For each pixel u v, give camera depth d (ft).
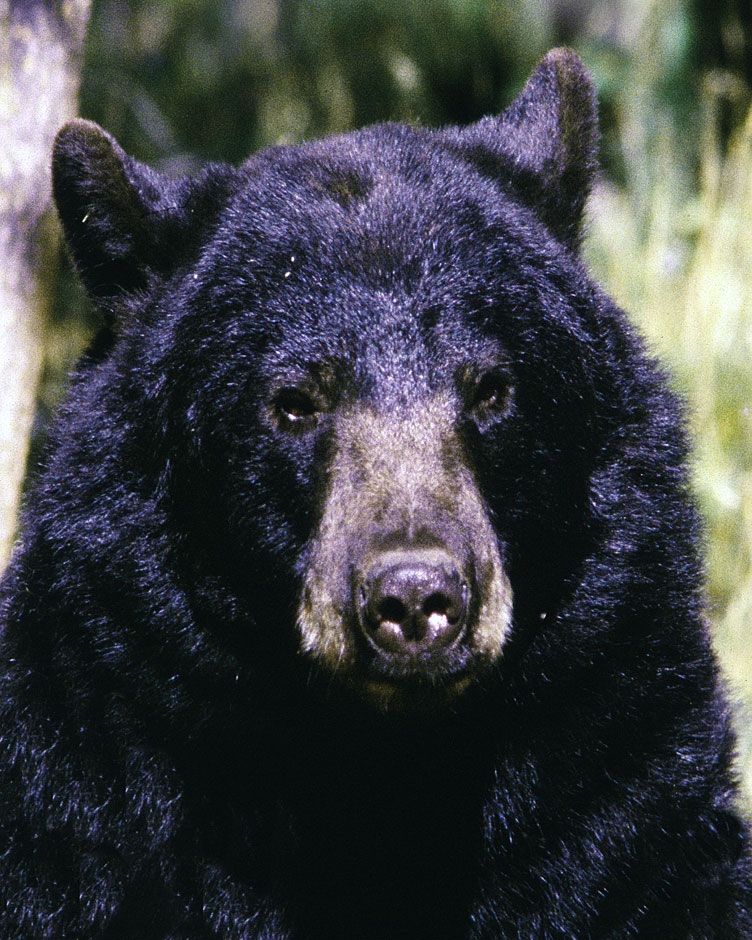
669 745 25.09
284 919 24.77
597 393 24.56
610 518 24.56
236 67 59.36
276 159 25.54
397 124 26.71
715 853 25.22
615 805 24.91
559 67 26.22
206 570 24.03
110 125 55.52
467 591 21.34
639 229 48.75
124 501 24.16
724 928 24.93
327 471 22.91
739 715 31.17
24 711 25.02
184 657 24.22
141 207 25.05
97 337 25.61
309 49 58.39
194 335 23.89
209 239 24.57
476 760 24.91
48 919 24.45
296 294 23.39
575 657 24.54
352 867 24.95
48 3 32.60
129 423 24.23
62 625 24.66
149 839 24.57
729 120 52.08
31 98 32.53
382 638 21.13
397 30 58.13
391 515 21.67
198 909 24.50
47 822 24.68
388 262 23.35
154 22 59.52
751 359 42.63
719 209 47.14
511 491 23.76
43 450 25.93
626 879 24.86
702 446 40.52
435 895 24.95
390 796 24.93
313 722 24.54
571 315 24.43
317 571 22.70
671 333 43.32
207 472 23.80
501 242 24.03
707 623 26.55
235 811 24.70
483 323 23.40
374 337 23.07
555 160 25.79
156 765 24.70
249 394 23.45
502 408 23.58
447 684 21.63
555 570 24.32
